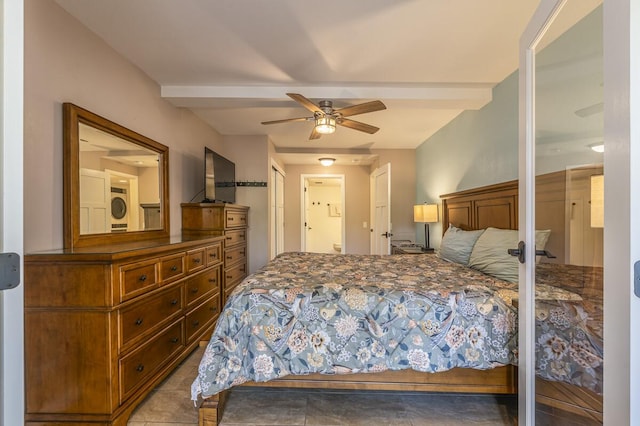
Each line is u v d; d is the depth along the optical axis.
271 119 3.62
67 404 1.48
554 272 1.33
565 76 1.31
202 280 2.56
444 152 3.88
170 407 1.73
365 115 3.51
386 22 1.83
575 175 1.32
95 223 1.94
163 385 1.95
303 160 5.82
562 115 1.34
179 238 2.65
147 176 2.52
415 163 5.12
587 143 1.24
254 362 1.52
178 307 2.15
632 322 0.70
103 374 1.48
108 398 1.48
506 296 1.62
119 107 2.19
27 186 1.52
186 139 3.23
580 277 1.22
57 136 1.69
